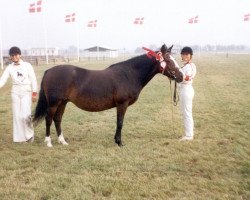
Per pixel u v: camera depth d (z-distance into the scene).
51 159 6.65
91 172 5.93
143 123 9.91
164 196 4.95
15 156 6.89
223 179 5.55
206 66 39.66
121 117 7.51
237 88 18.45
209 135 8.46
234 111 11.71
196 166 6.20
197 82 21.98
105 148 7.41
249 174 5.81
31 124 7.95
